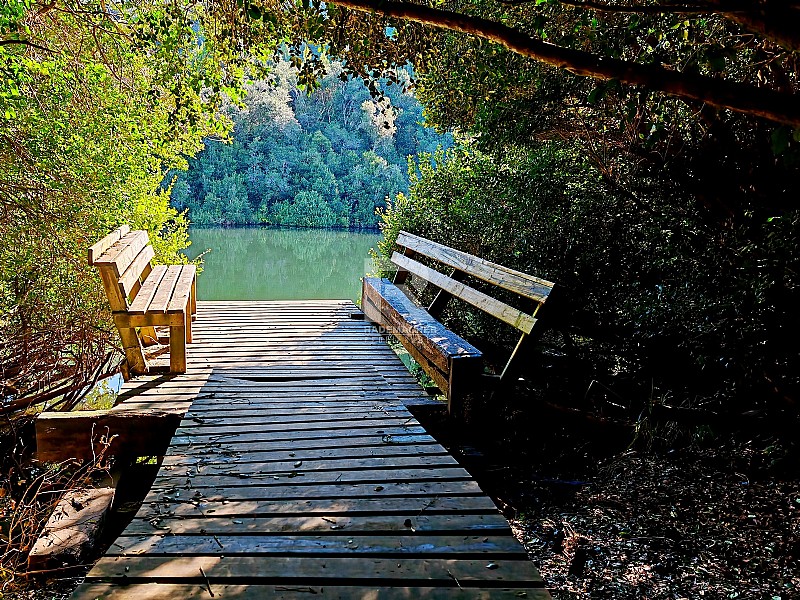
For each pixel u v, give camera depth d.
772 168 3.63
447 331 4.16
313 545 1.99
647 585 2.38
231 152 34.16
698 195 4.19
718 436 3.68
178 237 8.42
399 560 1.91
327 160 35.81
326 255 20.45
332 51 3.85
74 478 3.35
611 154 4.93
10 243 5.36
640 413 3.92
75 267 5.65
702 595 2.28
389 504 2.30
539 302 3.44
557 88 4.42
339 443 2.94
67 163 5.80
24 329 4.40
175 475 2.54
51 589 2.55
